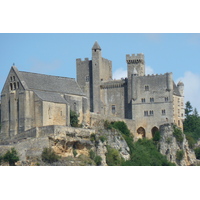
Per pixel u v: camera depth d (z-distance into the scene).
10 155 189.88
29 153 193.50
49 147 193.88
